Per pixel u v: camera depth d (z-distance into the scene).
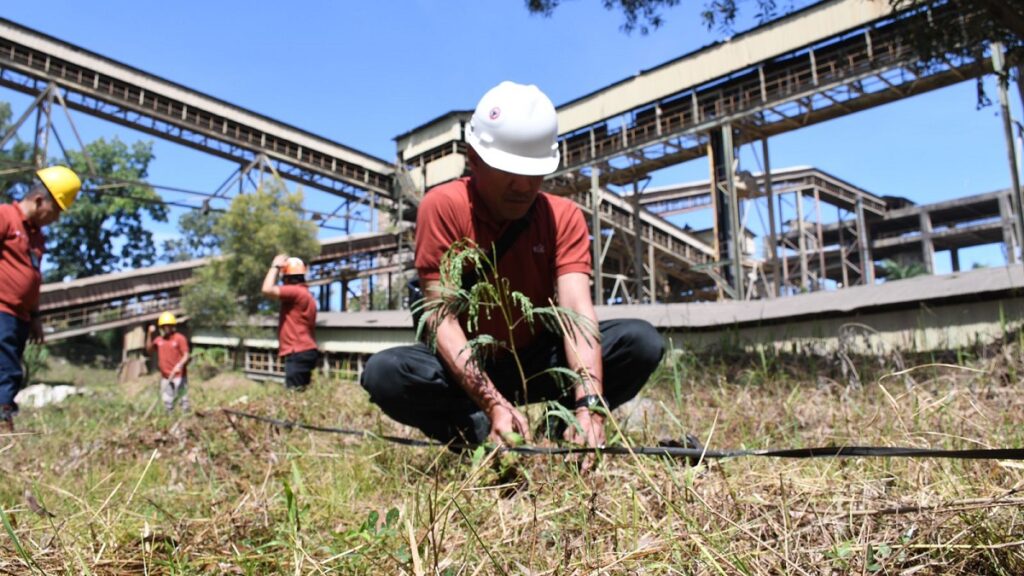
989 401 3.01
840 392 3.83
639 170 26.20
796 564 1.42
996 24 6.55
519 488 2.12
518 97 2.58
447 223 2.66
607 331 2.94
